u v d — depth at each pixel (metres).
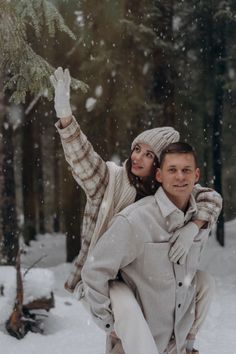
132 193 2.91
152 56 14.62
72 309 8.55
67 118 2.79
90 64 13.88
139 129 15.00
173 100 15.23
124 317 2.61
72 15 12.67
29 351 6.66
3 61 7.34
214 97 17.58
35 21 7.20
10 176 12.63
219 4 15.97
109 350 2.95
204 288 3.02
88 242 2.96
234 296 11.33
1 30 6.98
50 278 7.75
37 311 7.90
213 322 8.77
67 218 16.36
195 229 2.75
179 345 2.89
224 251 16.70
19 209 27.17
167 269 2.72
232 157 21.30
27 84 7.19
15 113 14.83
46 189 28.08
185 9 16.19
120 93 14.20
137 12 14.13
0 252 12.52
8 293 7.38
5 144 12.65
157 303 2.75
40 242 22.25
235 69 16.97
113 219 2.74
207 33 16.67
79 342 7.11
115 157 14.67
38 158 22.61
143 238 2.67
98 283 2.65
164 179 2.70
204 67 17.03
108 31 13.62
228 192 26.25
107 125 14.59
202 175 21.55
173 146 2.68
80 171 2.87
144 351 2.54
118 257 2.65
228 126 20.38
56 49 13.62
